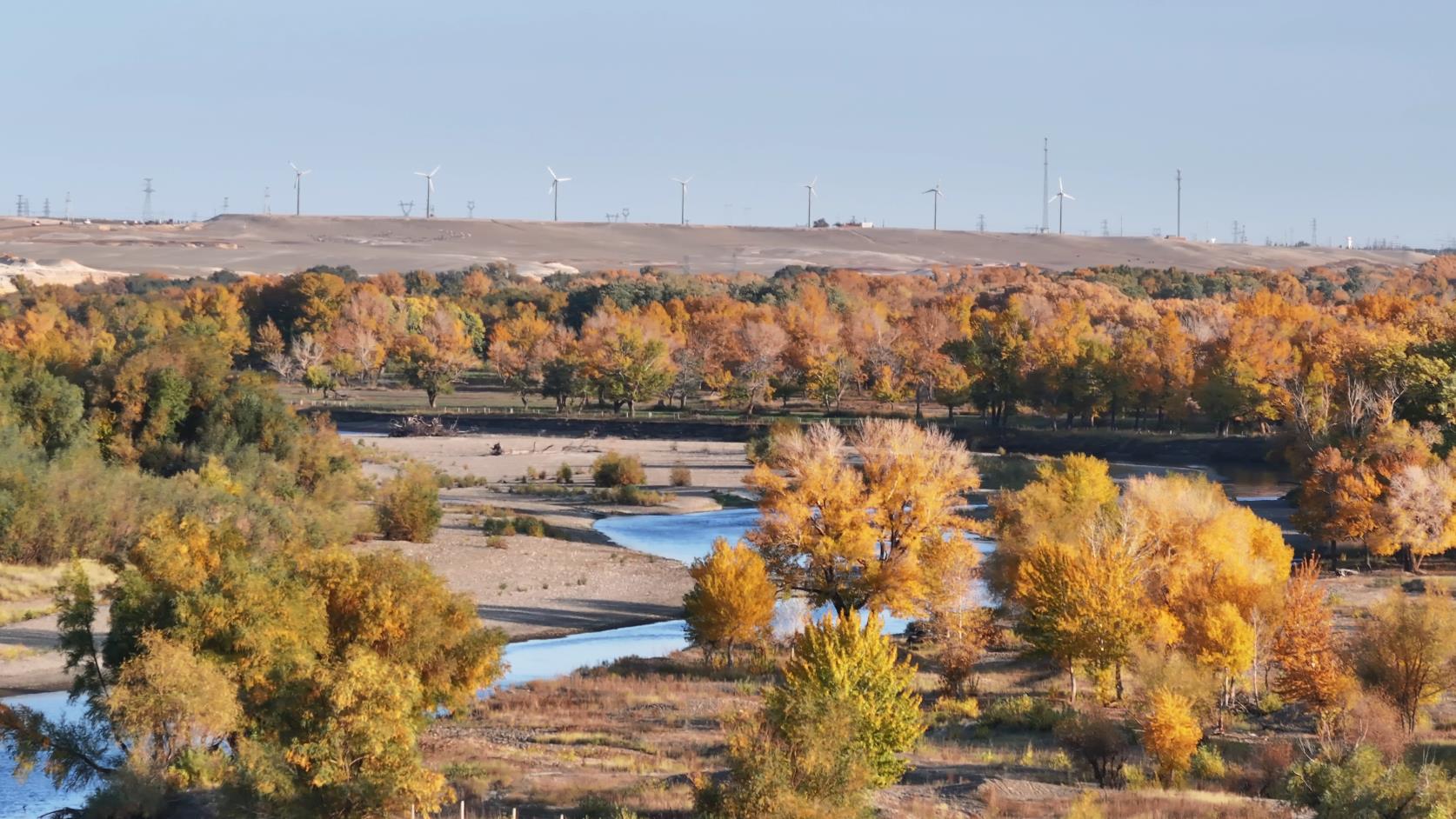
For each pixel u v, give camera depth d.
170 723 61.00
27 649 91.88
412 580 71.00
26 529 113.06
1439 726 72.81
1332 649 75.25
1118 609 78.94
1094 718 63.94
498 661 74.25
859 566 99.19
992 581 104.25
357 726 50.16
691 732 71.75
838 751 49.84
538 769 62.75
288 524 121.44
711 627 90.19
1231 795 57.31
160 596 66.56
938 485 99.00
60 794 63.22
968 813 53.19
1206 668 75.06
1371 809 50.25
